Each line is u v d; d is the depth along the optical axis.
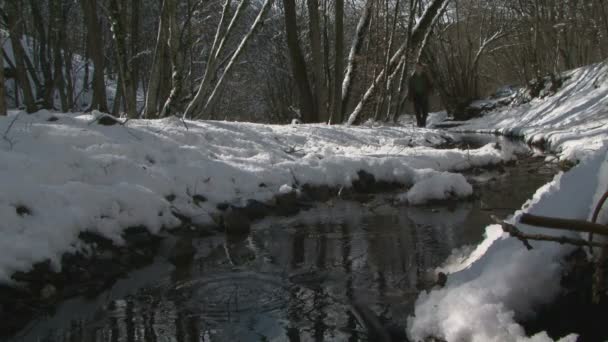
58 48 13.41
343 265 3.78
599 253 2.22
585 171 2.61
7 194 3.74
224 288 3.37
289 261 3.93
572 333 2.20
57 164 4.63
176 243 4.37
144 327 2.82
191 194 5.34
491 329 2.10
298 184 6.34
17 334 2.83
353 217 5.39
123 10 9.72
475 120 21.45
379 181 6.92
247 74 24.47
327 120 13.55
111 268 3.81
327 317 2.84
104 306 3.16
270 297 3.18
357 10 21.98
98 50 8.80
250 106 27.22
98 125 5.86
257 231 4.90
